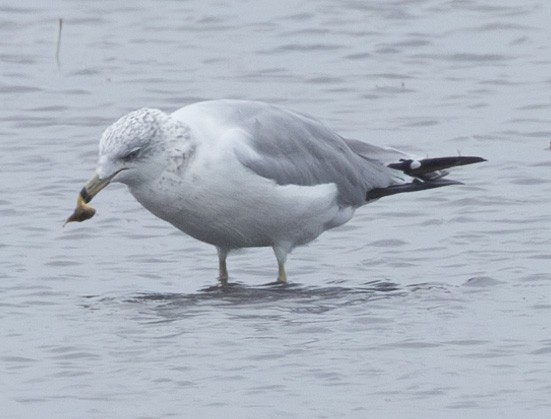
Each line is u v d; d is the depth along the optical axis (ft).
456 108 74.23
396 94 76.43
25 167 66.03
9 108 74.59
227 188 50.52
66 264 54.80
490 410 40.93
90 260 55.31
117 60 81.76
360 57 81.87
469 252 55.47
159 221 59.47
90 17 88.28
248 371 43.75
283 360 44.47
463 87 77.25
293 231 52.70
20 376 43.70
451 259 54.85
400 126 71.82
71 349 45.68
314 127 53.83
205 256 56.08
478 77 78.69
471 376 43.16
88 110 74.33
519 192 62.13
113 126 50.39
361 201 54.39
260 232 52.24
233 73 79.92
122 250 56.44
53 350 45.68
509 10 87.81
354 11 88.12
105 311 49.47
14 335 47.11
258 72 80.02
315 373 43.50
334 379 43.06
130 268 54.54
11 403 41.81
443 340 45.93
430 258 55.11
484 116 72.95
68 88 77.51
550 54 81.71
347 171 53.67
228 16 88.02
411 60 81.35
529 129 70.90
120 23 87.56
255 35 85.30
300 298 50.75
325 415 40.75
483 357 44.52
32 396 42.27
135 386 42.80
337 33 85.20
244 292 51.70
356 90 77.05
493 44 83.35
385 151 56.03
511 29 85.30
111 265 54.80
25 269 54.08
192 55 82.69
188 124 50.65
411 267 54.29
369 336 46.39
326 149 53.26
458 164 55.47
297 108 74.74
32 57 82.17
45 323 48.26
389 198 61.52
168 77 79.20
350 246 56.85
